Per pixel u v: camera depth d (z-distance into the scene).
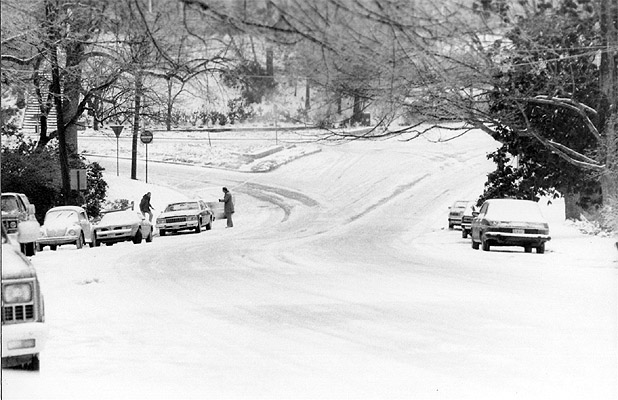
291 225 59.84
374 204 71.12
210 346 17.12
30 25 29.05
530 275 29.47
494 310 21.53
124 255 38.34
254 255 38.28
